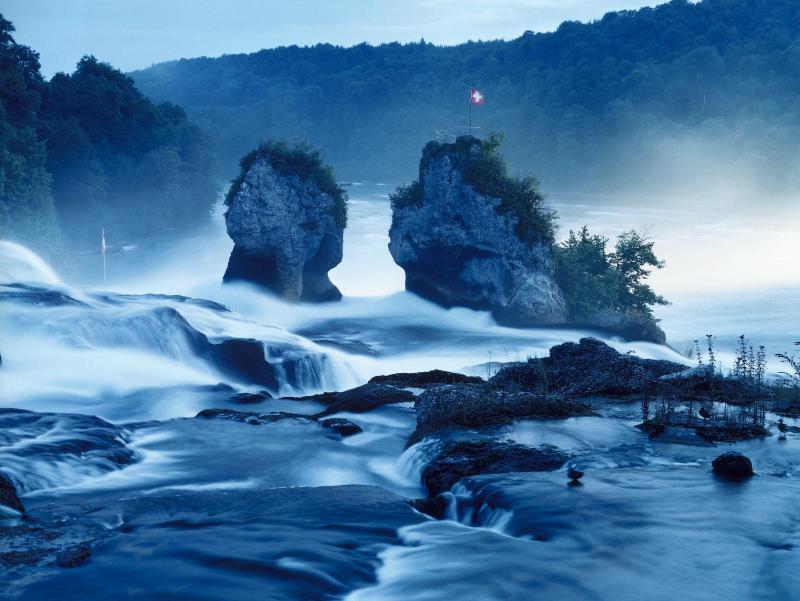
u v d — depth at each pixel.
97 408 31.11
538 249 70.75
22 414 22.75
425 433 20.80
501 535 14.08
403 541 14.01
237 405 31.69
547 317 69.62
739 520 14.20
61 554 13.26
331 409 27.06
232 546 13.67
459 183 73.12
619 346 65.88
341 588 12.15
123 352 37.91
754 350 72.50
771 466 17.44
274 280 75.62
